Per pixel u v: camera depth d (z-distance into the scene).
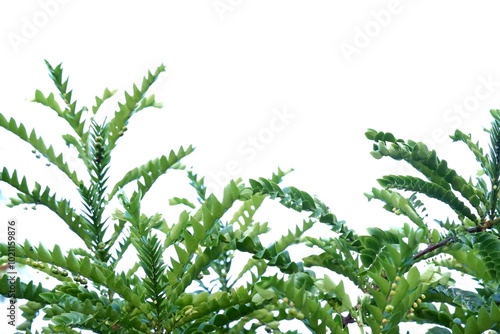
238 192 1.91
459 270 2.01
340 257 1.96
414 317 1.91
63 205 2.05
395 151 2.04
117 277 1.90
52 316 1.91
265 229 2.06
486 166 2.06
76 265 1.89
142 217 1.98
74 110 2.12
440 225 2.05
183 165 2.19
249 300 1.92
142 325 1.92
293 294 1.80
